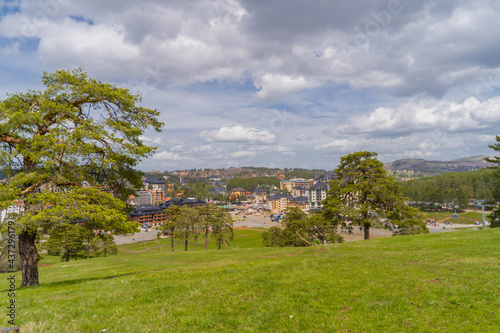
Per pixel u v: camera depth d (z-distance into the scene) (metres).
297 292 11.67
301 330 8.52
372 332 8.27
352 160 42.81
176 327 8.73
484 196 193.25
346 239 110.06
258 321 9.06
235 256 29.48
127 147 18.77
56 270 31.86
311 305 10.38
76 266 34.22
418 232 55.50
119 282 15.69
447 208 199.12
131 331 8.55
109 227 17.14
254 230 159.38
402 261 17.77
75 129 16.47
